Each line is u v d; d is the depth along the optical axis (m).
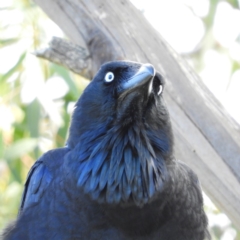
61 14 14.23
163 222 10.91
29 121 18.09
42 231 10.99
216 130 13.20
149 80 10.81
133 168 10.93
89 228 10.80
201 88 13.55
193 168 13.24
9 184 19.44
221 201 13.27
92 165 10.97
